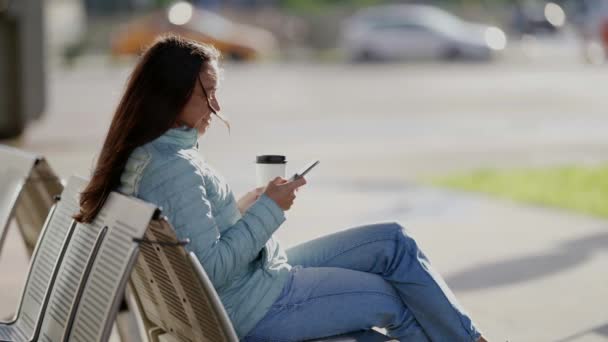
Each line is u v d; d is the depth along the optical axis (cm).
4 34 1639
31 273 533
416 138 1912
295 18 5725
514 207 1188
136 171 446
